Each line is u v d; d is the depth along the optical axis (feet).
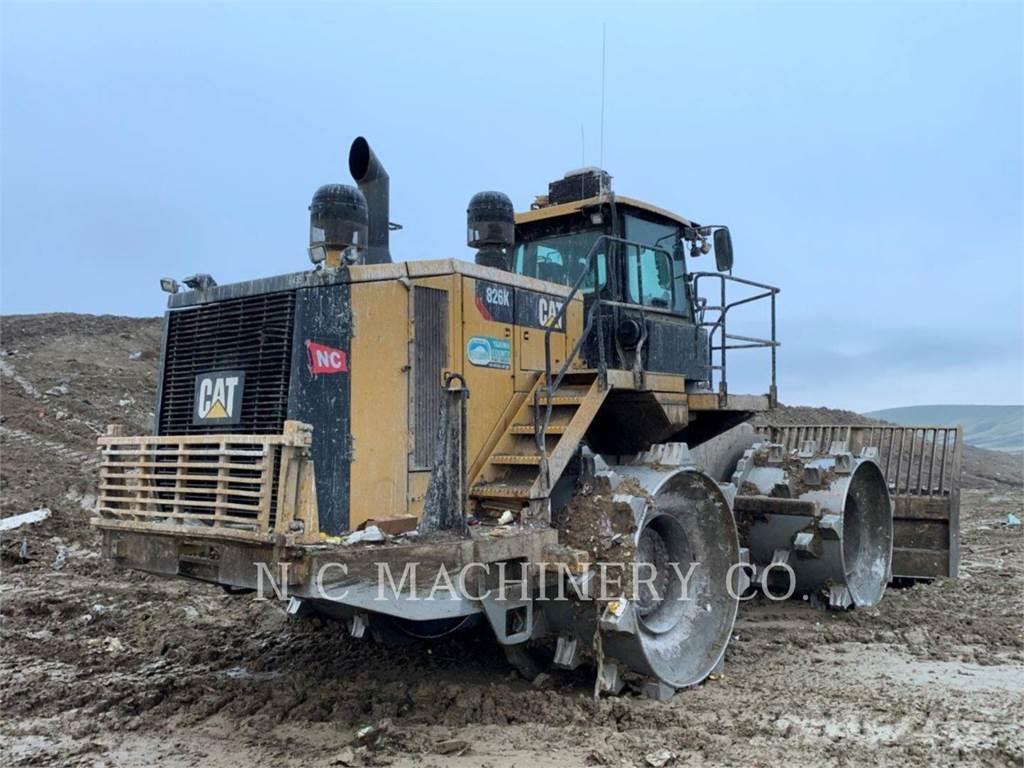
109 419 50.14
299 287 14.92
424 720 15.11
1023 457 130.41
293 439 13.24
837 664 19.13
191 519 14.28
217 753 13.85
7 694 16.62
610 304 19.29
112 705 16.02
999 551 36.68
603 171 21.84
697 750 13.99
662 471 17.51
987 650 20.49
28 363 59.57
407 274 16.01
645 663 16.07
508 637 15.33
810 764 13.47
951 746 14.19
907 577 27.61
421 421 15.96
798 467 24.20
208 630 21.31
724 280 22.09
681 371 21.86
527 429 17.06
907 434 28.37
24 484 37.37
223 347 15.69
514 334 17.99
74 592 25.16
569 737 14.43
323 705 15.80
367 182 18.39
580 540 16.26
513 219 19.88
